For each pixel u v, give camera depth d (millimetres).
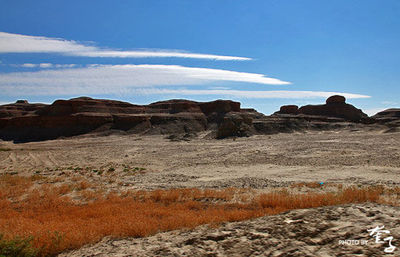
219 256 5219
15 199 17109
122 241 7453
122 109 123500
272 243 5551
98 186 21594
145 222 8984
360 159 33344
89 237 7699
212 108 133000
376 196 13586
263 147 51000
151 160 42781
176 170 32344
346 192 14195
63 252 7012
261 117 130500
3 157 50406
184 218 9625
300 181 21859
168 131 103000
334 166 29953
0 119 104812
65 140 90125
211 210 12211
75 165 39125
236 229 6559
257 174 26906
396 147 41812
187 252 5504
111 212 12164
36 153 55625
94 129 102188
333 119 134125
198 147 57500
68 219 10938
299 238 5668
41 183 23469
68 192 19406
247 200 15422
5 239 7008
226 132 81438
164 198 16141
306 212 7309
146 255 5680
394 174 23734
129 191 18766
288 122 101250
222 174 27953
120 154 52312
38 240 7352
